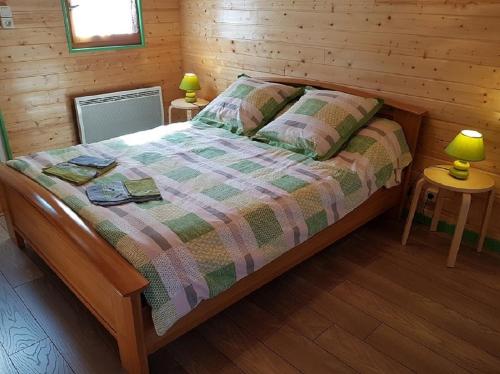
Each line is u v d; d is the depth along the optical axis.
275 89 3.15
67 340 1.96
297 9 3.20
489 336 2.04
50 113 3.53
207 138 2.96
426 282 2.42
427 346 1.98
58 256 2.09
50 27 3.32
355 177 2.44
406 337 2.03
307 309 2.19
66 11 3.38
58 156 2.57
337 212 2.34
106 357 1.88
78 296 2.02
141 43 3.94
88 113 3.65
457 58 2.52
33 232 2.33
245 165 2.48
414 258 2.63
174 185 2.21
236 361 1.88
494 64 2.39
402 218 3.08
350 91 3.01
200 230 1.79
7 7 3.05
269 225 1.99
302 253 2.29
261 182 2.25
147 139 2.93
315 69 3.25
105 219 1.83
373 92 2.97
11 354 1.88
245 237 1.89
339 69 3.11
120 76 3.89
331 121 2.64
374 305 2.23
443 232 2.91
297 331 2.05
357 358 1.90
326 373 1.82
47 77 3.42
